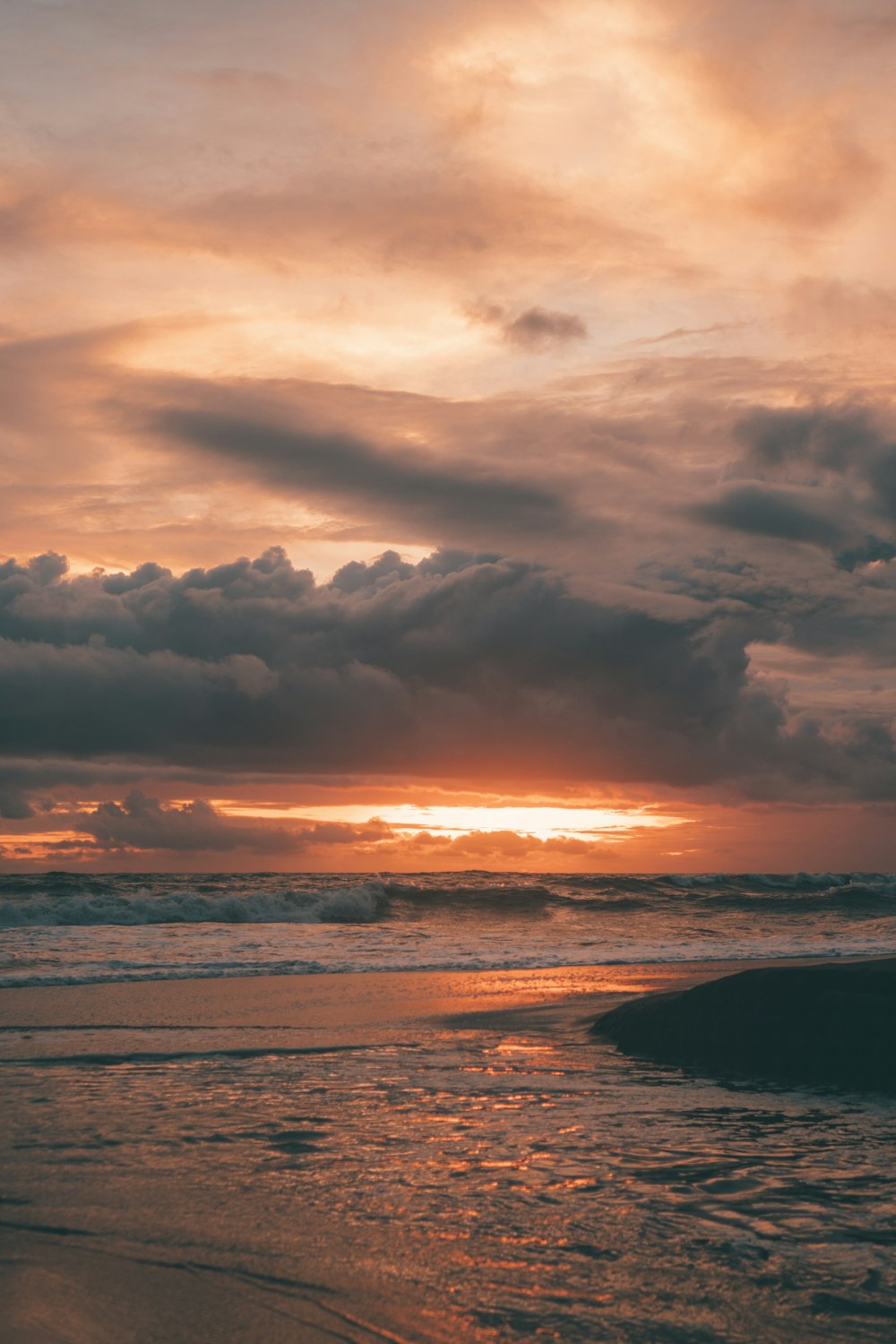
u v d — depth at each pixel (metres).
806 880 46.09
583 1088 7.20
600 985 13.80
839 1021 7.84
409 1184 4.86
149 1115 6.20
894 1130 6.11
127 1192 4.69
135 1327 3.25
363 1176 4.97
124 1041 8.85
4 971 14.45
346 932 22.78
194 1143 5.55
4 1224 4.23
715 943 22.05
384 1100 6.70
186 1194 4.66
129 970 14.77
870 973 8.17
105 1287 3.59
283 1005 11.32
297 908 27.80
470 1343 3.18
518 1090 7.09
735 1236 4.18
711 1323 3.33
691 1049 8.30
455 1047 8.77
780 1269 3.80
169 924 24.42
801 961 17.94
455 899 31.64
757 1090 7.21
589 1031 9.70
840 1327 3.31
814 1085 7.35
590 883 42.06
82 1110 6.30
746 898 36.16
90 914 24.56
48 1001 11.45
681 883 44.22
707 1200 4.66
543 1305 3.46
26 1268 3.75
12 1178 4.88
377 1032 9.54
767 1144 5.73
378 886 31.08
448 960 17.34
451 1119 6.20
